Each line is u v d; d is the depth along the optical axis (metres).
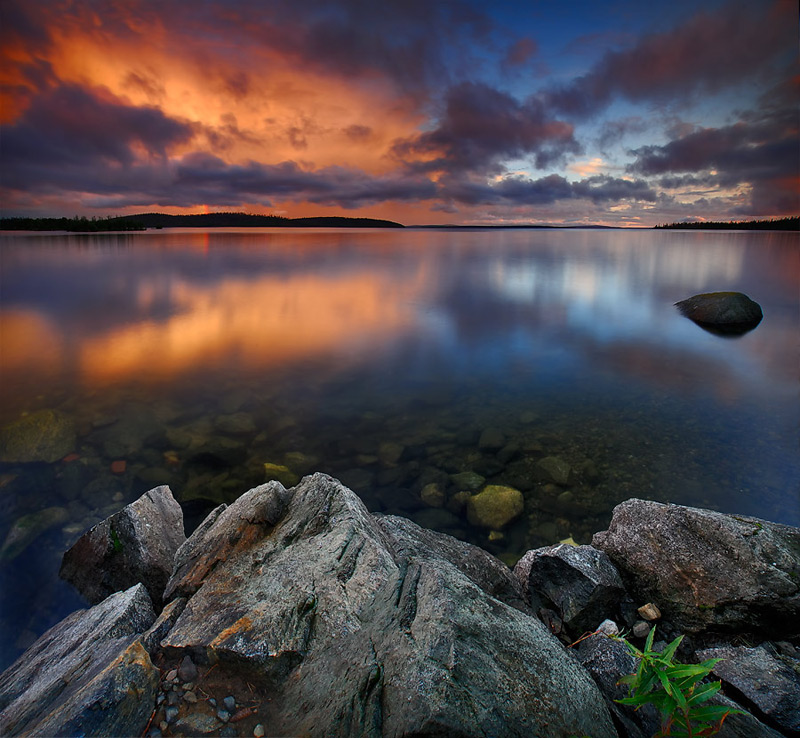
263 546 4.79
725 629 5.15
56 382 16.83
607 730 2.96
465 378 17.44
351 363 19.55
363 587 4.07
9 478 9.94
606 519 8.67
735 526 5.59
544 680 3.05
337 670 3.21
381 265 62.91
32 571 7.27
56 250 81.25
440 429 12.71
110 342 22.72
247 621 3.71
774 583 5.00
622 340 23.23
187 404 14.72
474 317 29.12
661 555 5.81
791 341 22.72
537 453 11.13
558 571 5.88
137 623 4.48
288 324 27.02
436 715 2.52
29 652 4.79
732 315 26.36
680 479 9.95
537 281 46.81
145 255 72.88
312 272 53.91
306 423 13.18
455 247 106.69
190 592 4.49
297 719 3.02
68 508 8.99
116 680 3.09
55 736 2.77
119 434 12.16
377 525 5.73
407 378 17.50
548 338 23.73
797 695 3.83
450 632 3.10
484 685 2.81
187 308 31.67
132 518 6.41
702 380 16.86
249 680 3.41
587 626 5.55
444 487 9.70
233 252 83.25
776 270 55.28
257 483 9.91
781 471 10.19
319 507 5.20
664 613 5.57
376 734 2.62
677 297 36.66
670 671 2.16
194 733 3.02
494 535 8.30
